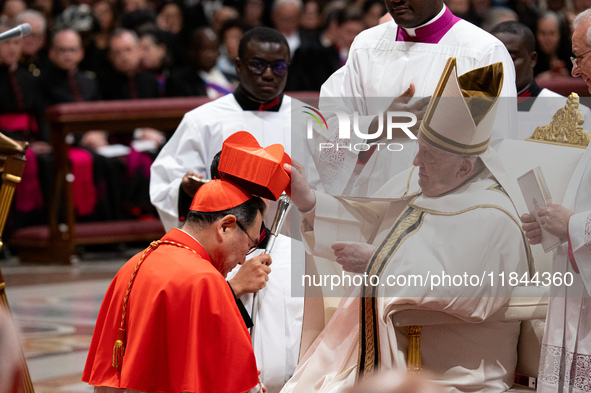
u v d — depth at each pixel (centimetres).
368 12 3788
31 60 3238
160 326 934
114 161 3064
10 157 1242
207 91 3281
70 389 1642
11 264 2962
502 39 1669
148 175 3106
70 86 3195
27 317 2195
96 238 2962
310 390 1031
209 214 991
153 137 3178
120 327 973
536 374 1038
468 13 3369
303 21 3969
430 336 995
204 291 933
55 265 2903
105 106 2856
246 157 964
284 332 1364
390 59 1234
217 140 1523
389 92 1215
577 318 947
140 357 931
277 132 1539
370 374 958
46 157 3030
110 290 1026
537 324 1041
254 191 984
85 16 3459
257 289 1122
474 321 955
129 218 3095
